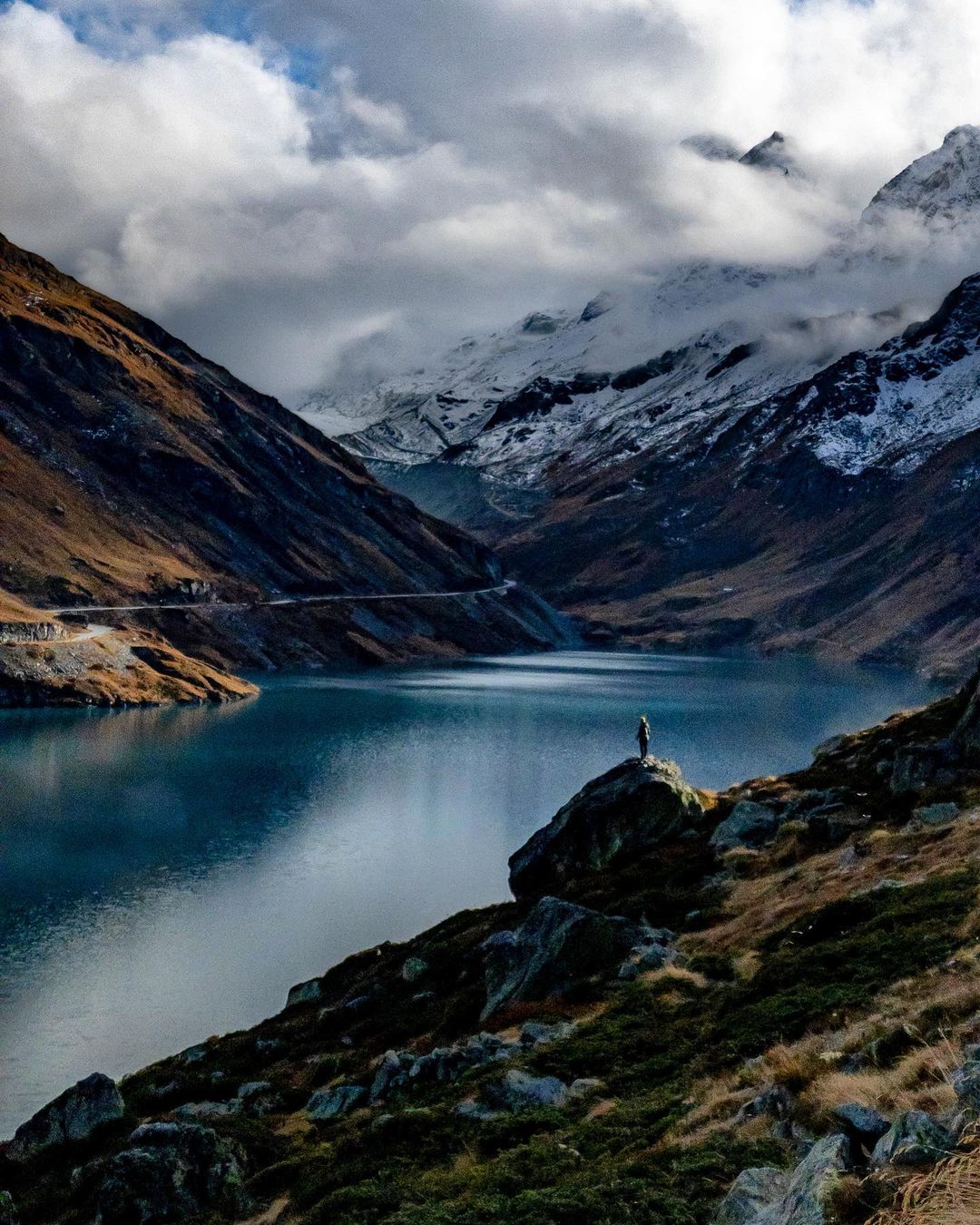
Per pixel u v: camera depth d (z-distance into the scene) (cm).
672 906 5112
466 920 6450
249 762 16488
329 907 9481
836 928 3797
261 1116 4100
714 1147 2072
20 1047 6812
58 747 17588
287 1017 5928
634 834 6262
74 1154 4031
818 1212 1428
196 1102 4591
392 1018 4997
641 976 4172
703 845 5953
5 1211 3428
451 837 11956
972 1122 1389
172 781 14862
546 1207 2014
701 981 3847
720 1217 1750
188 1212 3203
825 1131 1917
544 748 18150
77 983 7806
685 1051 3061
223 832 12069
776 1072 2311
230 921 9131
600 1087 2986
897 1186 1391
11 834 11762
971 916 3162
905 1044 2222
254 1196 3183
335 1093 3934
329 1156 3180
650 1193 1933
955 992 2433
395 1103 3644
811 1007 2942
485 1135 2816
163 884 10131
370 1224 2408
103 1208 3262
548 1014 4047
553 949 4481
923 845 4622
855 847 4878
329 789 14450
